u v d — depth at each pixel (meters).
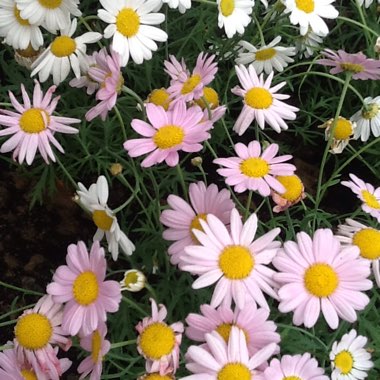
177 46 0.53
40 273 0.48
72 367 0.43
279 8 0.47
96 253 0.32
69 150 0.49
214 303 0.31
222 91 0.52
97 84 0.44
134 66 0.51
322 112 0.56
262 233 0.41
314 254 0.31
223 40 0.51
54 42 0.42
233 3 0.43
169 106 0.36
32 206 0.48
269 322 0.30
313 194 0.51
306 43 0.51
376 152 0.50
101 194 0.34
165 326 0.31
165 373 0.31
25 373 0.34
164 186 0.47
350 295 0.31
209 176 0.51
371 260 0.34
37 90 0.38
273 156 0.34
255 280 0.31
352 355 0.34
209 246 0.31
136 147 0.33
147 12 0.41
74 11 0.41
